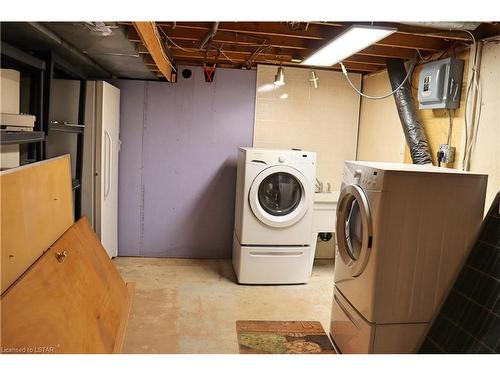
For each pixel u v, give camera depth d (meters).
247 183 3.99
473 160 2.98
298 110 4.83
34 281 1.96
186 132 4.73
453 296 2.54
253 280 4.08
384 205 2.39
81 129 3.66
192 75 4.67
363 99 4.88
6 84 2.34
